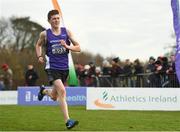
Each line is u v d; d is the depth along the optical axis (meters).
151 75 43.28
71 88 45.88
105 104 35.91
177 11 35.47
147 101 35.81
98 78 48.03
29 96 46.78
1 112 30.42
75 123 21.19
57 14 21.97
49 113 29.83
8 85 66.38
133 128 22.02
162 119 26.80
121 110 35.31
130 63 45.97
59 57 22.05
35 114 28.88
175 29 35.47
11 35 128.25
